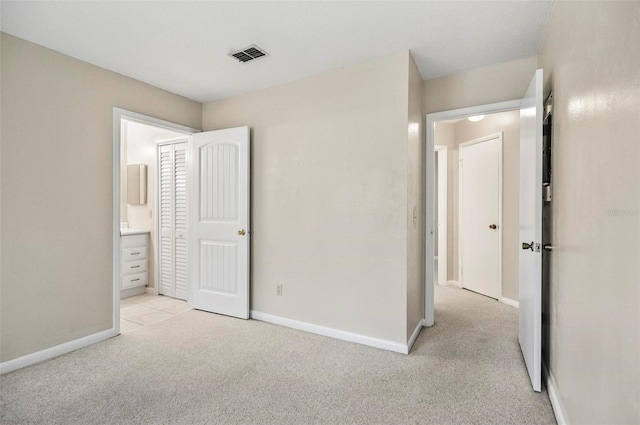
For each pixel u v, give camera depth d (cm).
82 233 253
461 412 171
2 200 211
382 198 249
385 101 247
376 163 252
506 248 372
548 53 200
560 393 163
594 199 119
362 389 193
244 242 315
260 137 314
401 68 240
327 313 275
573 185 144
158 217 417
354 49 237
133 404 179
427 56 249
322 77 277
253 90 317
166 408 175
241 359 232
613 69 102
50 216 234
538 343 187
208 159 339
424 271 298
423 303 300
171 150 403
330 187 273
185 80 293
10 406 176
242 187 316
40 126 229
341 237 268
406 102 239
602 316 111
